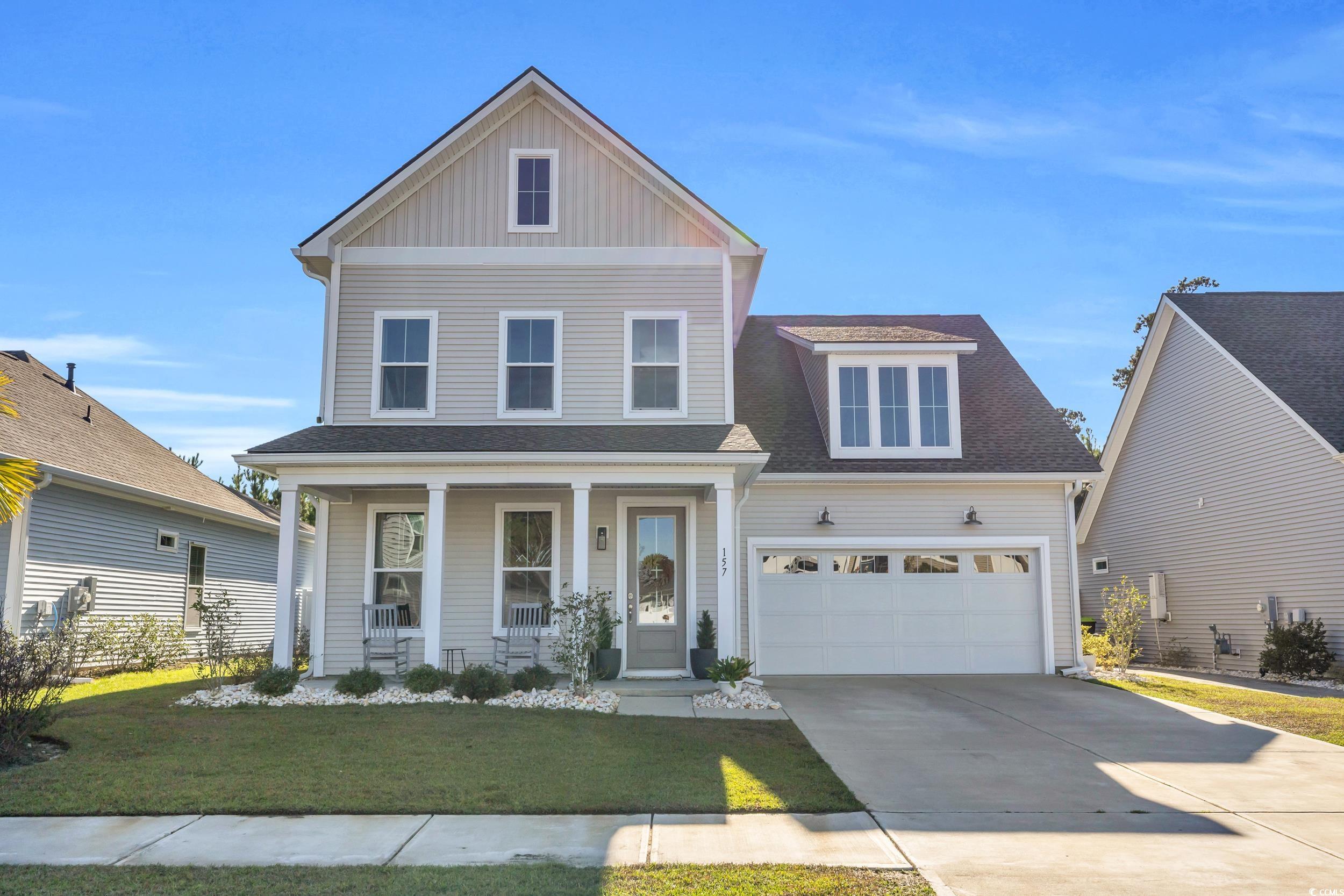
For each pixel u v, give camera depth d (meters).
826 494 16.09
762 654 15.77
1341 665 15.52
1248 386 17.95
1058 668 15.84
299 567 26.02
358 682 11.84
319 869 5.73
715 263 14.77
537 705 11.27
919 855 6.05
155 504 18.19
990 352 19.70
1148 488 21.56
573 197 14.85
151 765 8.20
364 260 14.56
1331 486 15.86
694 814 6.96
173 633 18.03
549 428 14.11
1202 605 19.45
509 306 14.59
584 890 5.35
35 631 13.60
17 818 6.84
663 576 14.62
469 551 14.35
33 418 16.20
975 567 16.16
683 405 14.43
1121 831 6.61
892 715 11.40
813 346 16.45
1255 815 7.03
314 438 13.35
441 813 6.96
